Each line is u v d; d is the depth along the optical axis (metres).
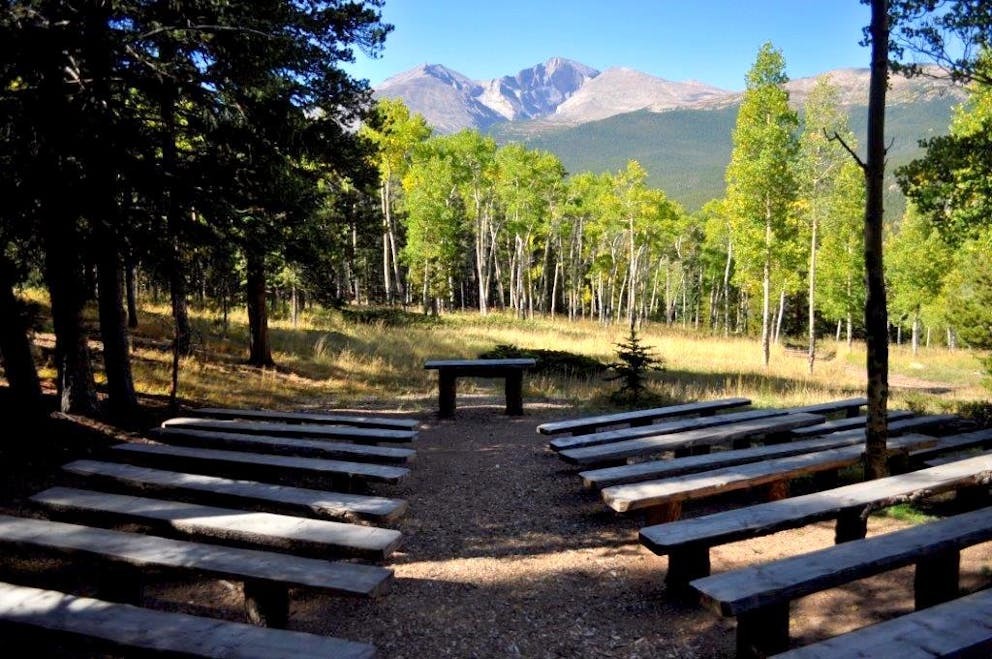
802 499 5.02
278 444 7.37
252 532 4.30
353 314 29.97
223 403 12.22
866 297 6.31
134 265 7.95
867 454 6.34
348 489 7.16
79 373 8.66
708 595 3.38
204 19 8.52
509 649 3.99
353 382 15.93
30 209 7.07
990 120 9.59
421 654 3.93
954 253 26.59
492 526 6.21
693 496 5.44
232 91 9.05
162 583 4.86
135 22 8.44
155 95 8.32
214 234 8.77
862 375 25.95
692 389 16.23
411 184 37.75
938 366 32.56
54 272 7.82
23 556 5.10
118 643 3.01
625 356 13.34
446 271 43.03
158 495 6.62
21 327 8.08
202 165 8.38
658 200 43.09
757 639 3.58
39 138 7.11
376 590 3.54
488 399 14.05
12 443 7.34
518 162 42.72
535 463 8.47
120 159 7.49
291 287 20.52
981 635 3.07
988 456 6.23
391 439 7.97
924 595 4.28
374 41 10.98
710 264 58.41
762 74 24.20
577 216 50.88
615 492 5.36
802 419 8.62
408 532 6.04
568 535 5.98
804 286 28.12
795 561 3.79
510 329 31.17
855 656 2.90
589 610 4.50
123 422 9.02
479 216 44.31
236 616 4.36
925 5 7.74
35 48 7.01
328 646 2.99
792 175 24.48
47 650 3.73
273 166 9.11
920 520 6.08
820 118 23.97
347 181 13.67
